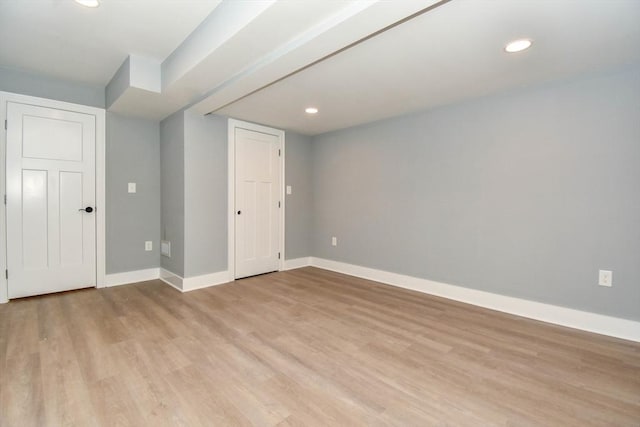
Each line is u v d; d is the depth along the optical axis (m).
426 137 3.39
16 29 2.22
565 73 2.42
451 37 1.93
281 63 2.12
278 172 4.33
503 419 1.45
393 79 2.57
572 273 2.50
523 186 2.73
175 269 3.55
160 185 3.88
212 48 2.06
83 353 2.01
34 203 3.08
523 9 1.65
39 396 1.57
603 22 1.75
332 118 3.76
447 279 3.24
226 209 3.75
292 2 1.57
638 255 2.23
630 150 2.25
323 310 2.85
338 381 1.74
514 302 2.79
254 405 1.53
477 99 2.99
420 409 1.51
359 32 1.75
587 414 1.48
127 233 3.65
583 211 2.45
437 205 3.31
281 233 4.40
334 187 4.43
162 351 2.05
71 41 2.40
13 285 3.00
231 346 2.13
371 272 3.95
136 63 2.68
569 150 2.50
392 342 2.22
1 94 2.88
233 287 3.56
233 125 3.78
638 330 2.24
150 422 1.40
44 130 3.11
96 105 3.40
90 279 3.43
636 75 2.22
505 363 1.94
